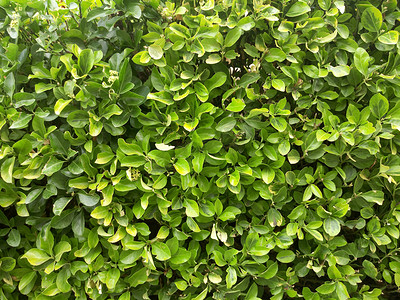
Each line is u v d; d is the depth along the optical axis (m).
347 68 0.56
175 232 0.55
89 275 0.54
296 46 0.56
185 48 0.55
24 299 0.60
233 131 0.56
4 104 0.54
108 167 0.55
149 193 0.53
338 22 0.61
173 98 0.54
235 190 0.55
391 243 0.60
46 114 0.52
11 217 0.60
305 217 0.59
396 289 0.66
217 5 0.58
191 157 0.55
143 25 0.59
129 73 0.53
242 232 0.57
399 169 0.57
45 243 0.53
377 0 0.61
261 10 0.55
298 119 0.58
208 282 0.58
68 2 0.61
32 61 0.56
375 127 0.56
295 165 0.63
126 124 0.57
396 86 0.58
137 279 0.55
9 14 0.55
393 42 0.56
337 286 0.56
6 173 0.50
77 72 0.53
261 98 0.59
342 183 0.60
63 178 0.53
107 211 0.53
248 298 0.57
